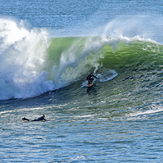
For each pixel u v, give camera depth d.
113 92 64.62
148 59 75.81
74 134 41.03
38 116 54.41
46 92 74.62
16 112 59.16
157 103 54.44
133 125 44.03
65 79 76.75
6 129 45.12
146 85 64.69
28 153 33.59
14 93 75.31
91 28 180.50
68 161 31.06
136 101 57.09
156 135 38.78
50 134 41.47
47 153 33.53
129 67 74.25
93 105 58.75
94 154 32.94
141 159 31.14
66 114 54.31
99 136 39.59
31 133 42.28
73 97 67.31
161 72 69.38
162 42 137.62
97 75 74.62
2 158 32.12
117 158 31.59
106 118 49.31
